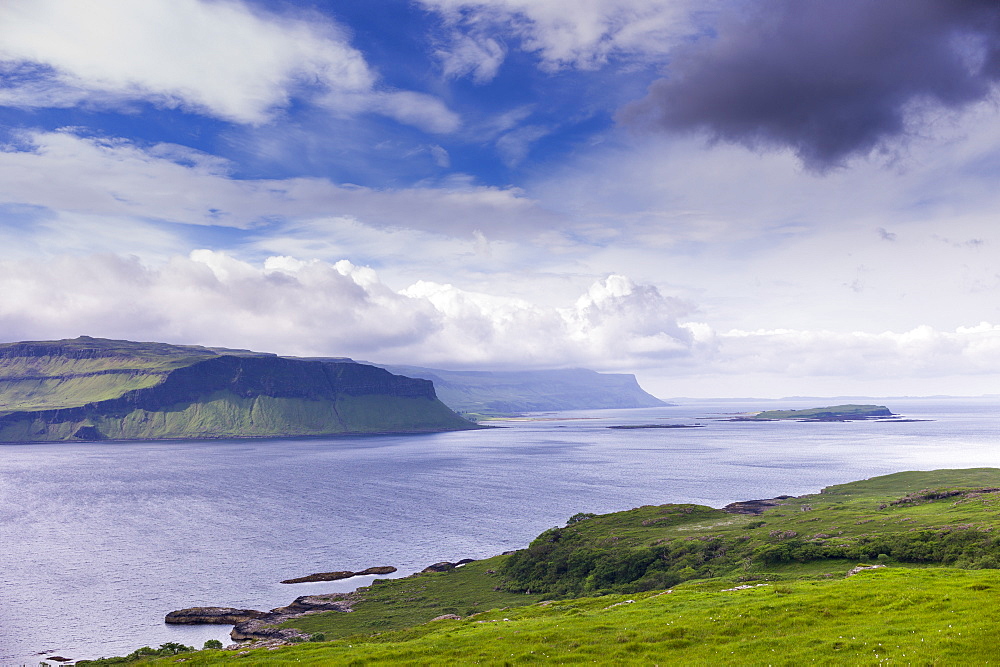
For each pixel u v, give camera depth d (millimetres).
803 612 47656
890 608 45656
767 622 46281
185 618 130625
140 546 199750
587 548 143375
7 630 126688
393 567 170500
